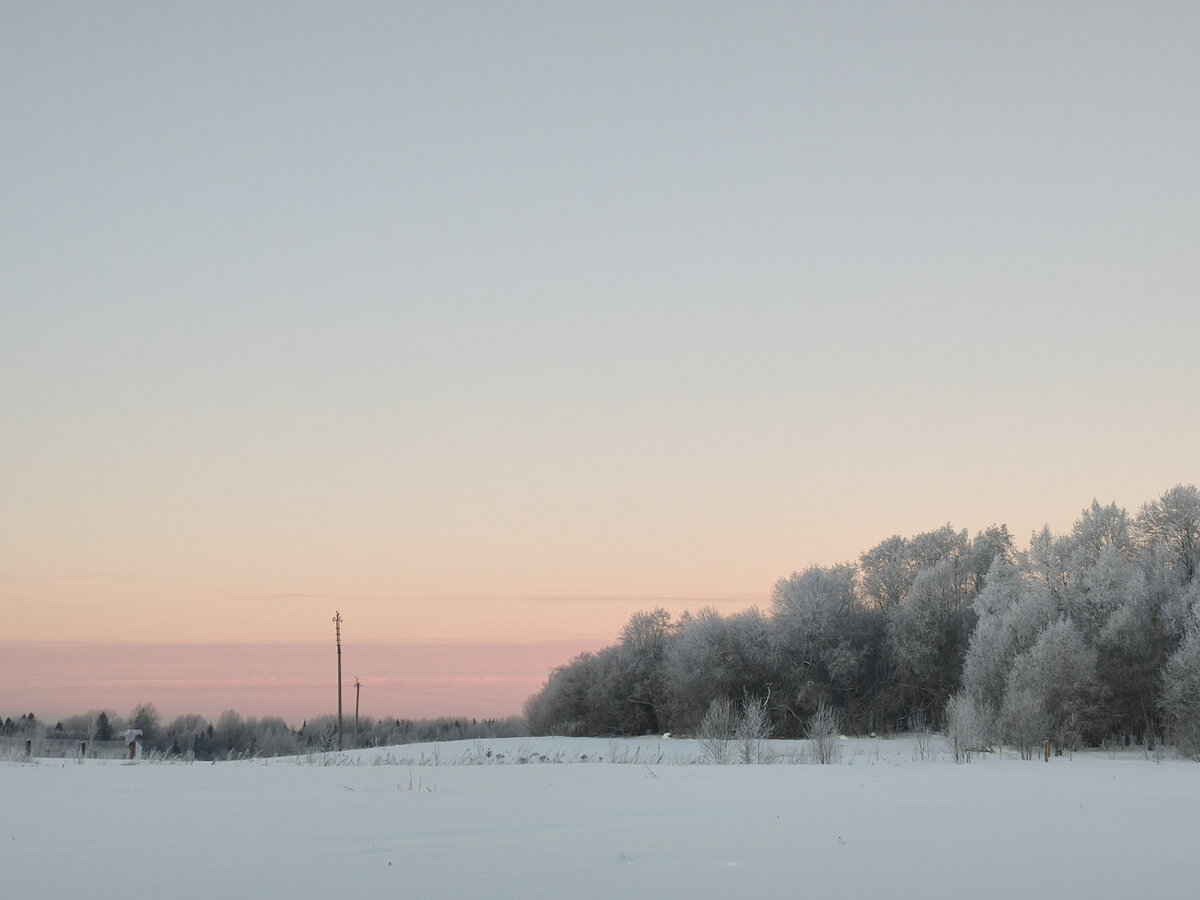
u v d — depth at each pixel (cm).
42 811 1744
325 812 1738
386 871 1154
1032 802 2052
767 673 9312
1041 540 8625
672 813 1755
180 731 13275
